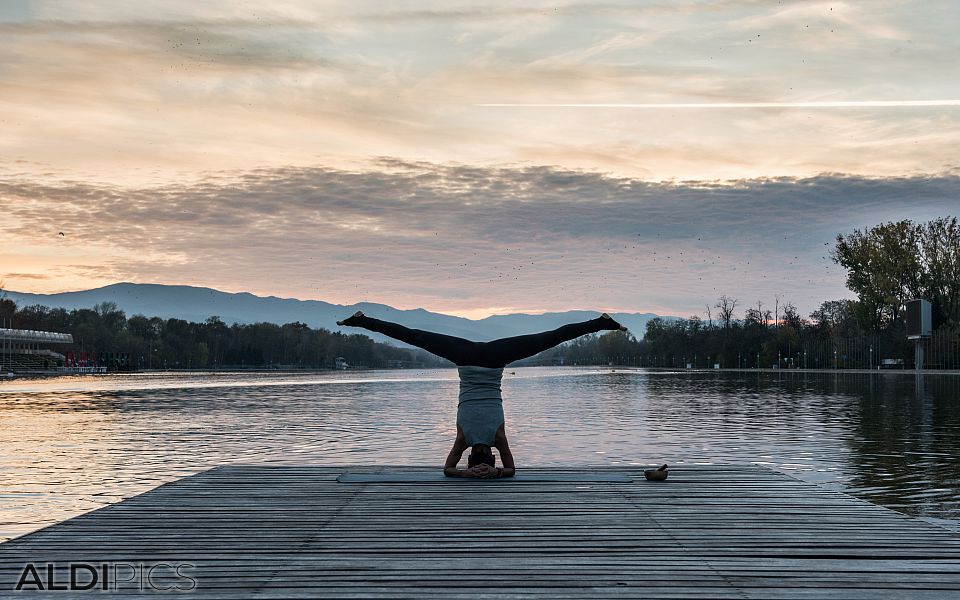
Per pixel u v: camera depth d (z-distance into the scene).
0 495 16.81
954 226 106.38
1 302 165.75
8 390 71.31
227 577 5.99
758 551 6.79
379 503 8.94
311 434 30.95
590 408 47.53
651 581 5.90
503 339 10.85
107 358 171.88
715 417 38.62
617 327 10.73
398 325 10.80
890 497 16.12
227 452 24.67
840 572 6.16
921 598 5.52
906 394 55.66
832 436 28.41
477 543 7.06
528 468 11.84
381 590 5.67
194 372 180.50
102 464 21.69
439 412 44.84
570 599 5.47
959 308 106.12
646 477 10.59
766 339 151.12
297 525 7.78
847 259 112.69
